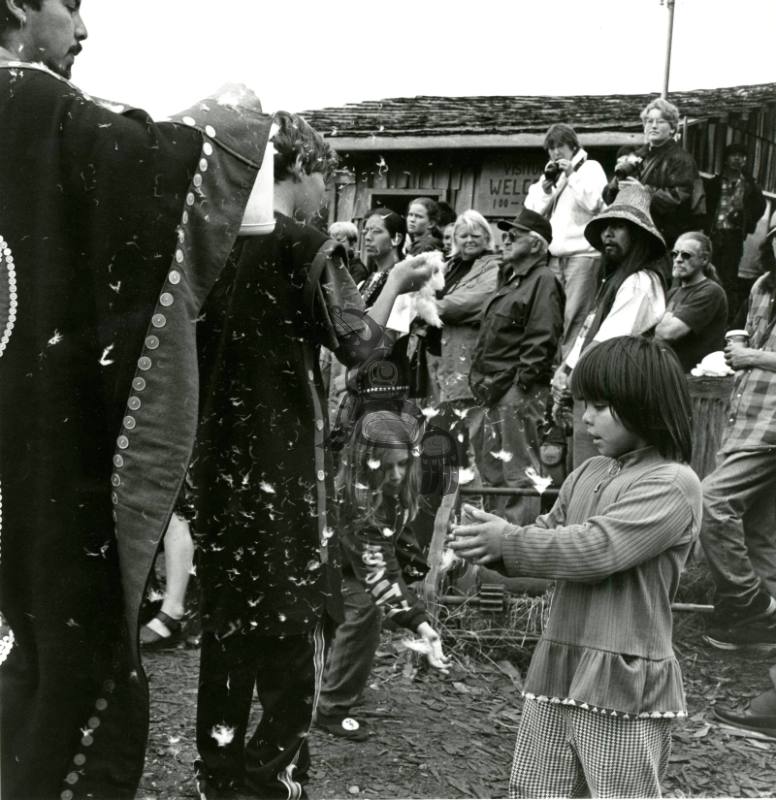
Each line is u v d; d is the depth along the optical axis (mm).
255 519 2570
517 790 2516
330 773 3277
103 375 2105
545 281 5324
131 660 2117
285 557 2578
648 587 2428
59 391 2076
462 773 3326
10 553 2104
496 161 9258
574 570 2375
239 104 2283
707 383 5258
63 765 2105
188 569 4285
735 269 7543
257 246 2570
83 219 2088
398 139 8992
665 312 5191
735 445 4410
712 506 4395
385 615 3588
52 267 2064
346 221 9539
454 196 9383
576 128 8234
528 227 5375
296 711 2695
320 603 2623
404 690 3947
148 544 2098
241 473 2576
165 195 2086
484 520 2477
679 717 2428
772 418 4379
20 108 2074
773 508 4473
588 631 2420
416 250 5984
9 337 2082
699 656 4395
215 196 2146
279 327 2590
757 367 4410
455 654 4195
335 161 2863
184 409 2111
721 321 5266
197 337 2586
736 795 3309
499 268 5586
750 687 4109
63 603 2088
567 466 5242
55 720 2090
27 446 2088
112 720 2152
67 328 2076
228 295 2574
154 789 3064
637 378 2455
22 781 2092
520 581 4469
